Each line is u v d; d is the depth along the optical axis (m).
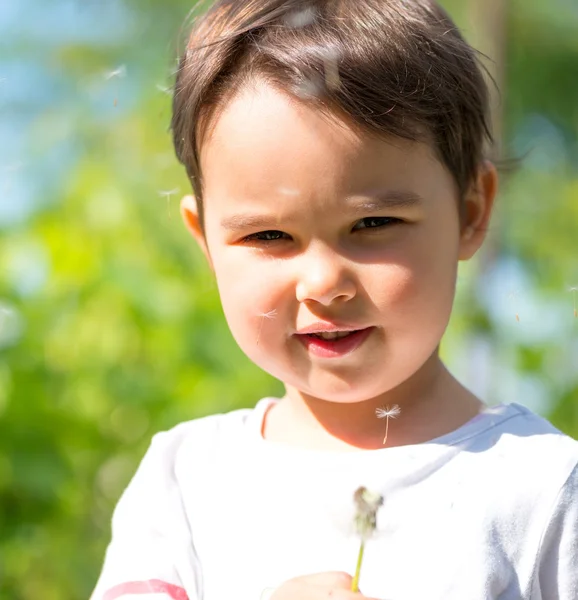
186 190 4.65
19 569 3.71
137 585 2.08
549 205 5.86
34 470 3.65
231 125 1.92
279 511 2.01
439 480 1.95
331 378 1.94
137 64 6.23
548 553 1.89
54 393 3.87
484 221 2.20
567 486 1.91
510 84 6.14
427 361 2.08
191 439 2.25
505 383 4.85
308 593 1.77
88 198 4.66
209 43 2.05
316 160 1.84
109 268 4.28
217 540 2.05
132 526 2.18
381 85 1.90
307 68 1.89
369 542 1.92
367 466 1.98
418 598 1.85
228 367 4.20
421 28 2.05
